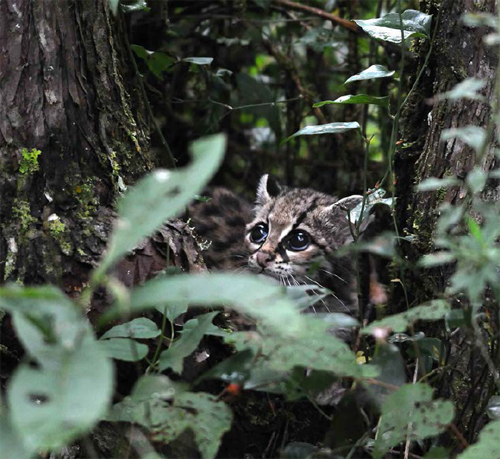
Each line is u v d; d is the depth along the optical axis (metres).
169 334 5.79
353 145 11.08
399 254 6.63
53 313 3.03
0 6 5.81
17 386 2.65
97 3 6.36
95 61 6.31
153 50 10.23
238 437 6.16
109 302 5.55
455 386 5.65
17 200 5.73
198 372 5.85
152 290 2.95
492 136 5.91
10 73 5.82
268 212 10.05
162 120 10.76
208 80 10.52
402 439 4.28
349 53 10.84
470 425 5.29
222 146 3.00
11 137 5.80
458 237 5.66
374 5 11.46
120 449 5.02
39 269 5.59
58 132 5.96
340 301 9.18
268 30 12.03
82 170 6.11
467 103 6.46
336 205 9.91
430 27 7.00
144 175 6.57
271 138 12.05
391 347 4.77
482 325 5.62
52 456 5.14
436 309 4.36
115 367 5.67
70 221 5.87
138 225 2.99
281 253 9.61
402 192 7.48
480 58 6.45
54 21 5.98
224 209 10.72
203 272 6.19
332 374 4.46
